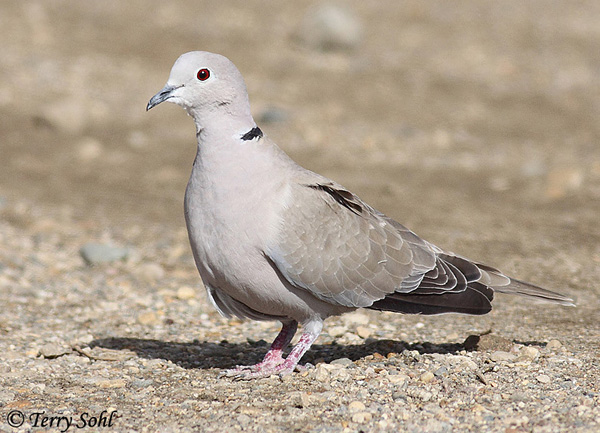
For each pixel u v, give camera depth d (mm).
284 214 8352
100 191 18859
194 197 8484
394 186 19219
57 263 14234
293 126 23703
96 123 23188
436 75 29094
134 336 10617
